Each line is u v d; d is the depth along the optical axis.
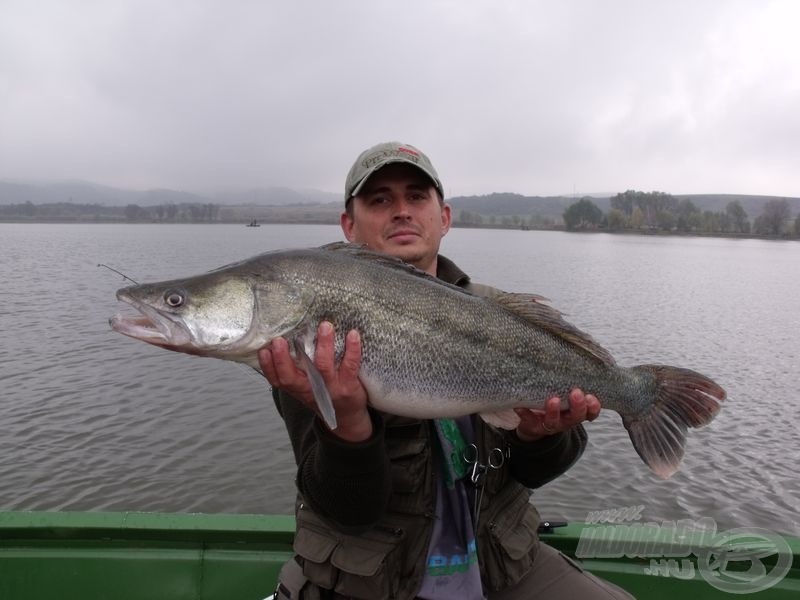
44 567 1.00
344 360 0.68
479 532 0.78
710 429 2.92
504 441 0.84
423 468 0.76
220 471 2.41
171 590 1.01
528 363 0.82
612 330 5.64
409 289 0.78
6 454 2.54
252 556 1.03
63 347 4.35
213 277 0.77
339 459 0.67
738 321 6.37
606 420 2.97
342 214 1.05
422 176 0.92
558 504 2.19
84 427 2.83
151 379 3.56
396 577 0.73
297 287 0.76
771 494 2.26
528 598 0.83
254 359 0.78
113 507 2.17
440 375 0.77
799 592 1.01
